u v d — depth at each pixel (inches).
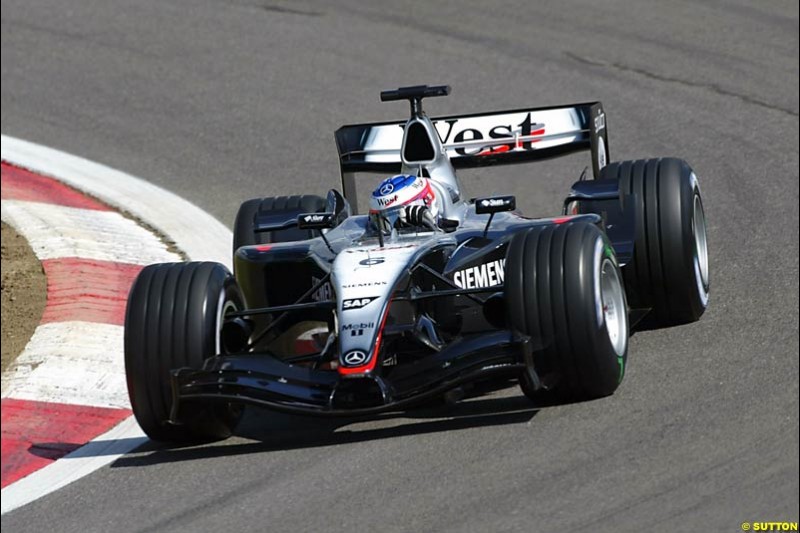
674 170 1182.3
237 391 971.9
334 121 2139.5
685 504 825.5
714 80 2150.6
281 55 2454.5
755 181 1696.6
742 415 949.2
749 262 1373.0
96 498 971.9
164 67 2447.1
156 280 1029.2
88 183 1967.3
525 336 951.6
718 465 872.3
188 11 2706.7
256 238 1280.8
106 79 2415.1
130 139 2151.8
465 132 1305.4
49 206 1835.6
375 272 994.1
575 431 950.4
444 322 1062.4
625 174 1190.9
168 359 1002.7
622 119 2027.6
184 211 1822.1
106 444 1104.2
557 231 981.2
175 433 1040.2
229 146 2080.5
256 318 1147.9
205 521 888.3
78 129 2210.9
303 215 1084.5
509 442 946.1
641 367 1080.8
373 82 2289.6
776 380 1011.9
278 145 2064.5
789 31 2341.3
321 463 964.0
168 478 987.3
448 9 2605.8
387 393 935.0
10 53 2554.1
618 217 1171.3
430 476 907.4
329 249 1086.4
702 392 1003.9
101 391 1227.2
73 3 2785.4
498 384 1091.9
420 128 1151.6
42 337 1354.6
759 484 840.9
